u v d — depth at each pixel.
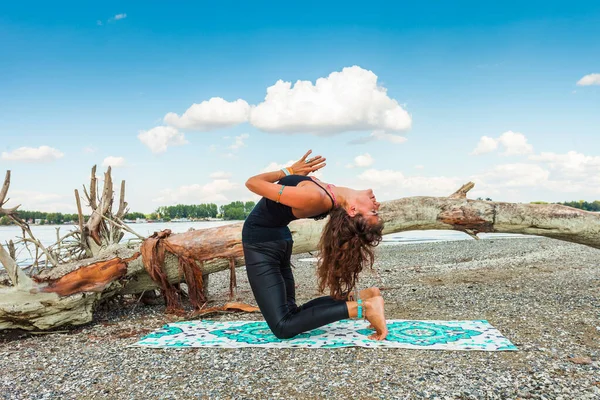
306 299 6.83
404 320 4.95
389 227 6.25
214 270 6.11
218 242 5.93
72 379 3.46
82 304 5.30
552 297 5.91
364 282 8.09
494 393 2.94
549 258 11.09
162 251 5.90
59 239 6.35
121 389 3.22
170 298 5.96
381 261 12.20
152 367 3.64
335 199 3.94
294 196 3.83
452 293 6.50
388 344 3.99
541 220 6.15
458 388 3.02
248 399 2.97
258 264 4.25
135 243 6.36
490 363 3.47
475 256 12.75
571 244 15.02
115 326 5.36
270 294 4.21
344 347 3.95
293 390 3.09
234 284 5.95
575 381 3.11
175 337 4.50
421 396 2.92
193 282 5.91
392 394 2.96
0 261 4.90
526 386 3.04
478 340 4.05
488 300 5.90
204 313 5.68
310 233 6.23
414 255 13.48
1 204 5.70
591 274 7.86
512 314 5.08
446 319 4.99
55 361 3.96
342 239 3.94
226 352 3.96
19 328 5.04
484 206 6.22
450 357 3.63
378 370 3.39
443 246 15.89
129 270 5.79
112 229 6.42
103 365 3.75
